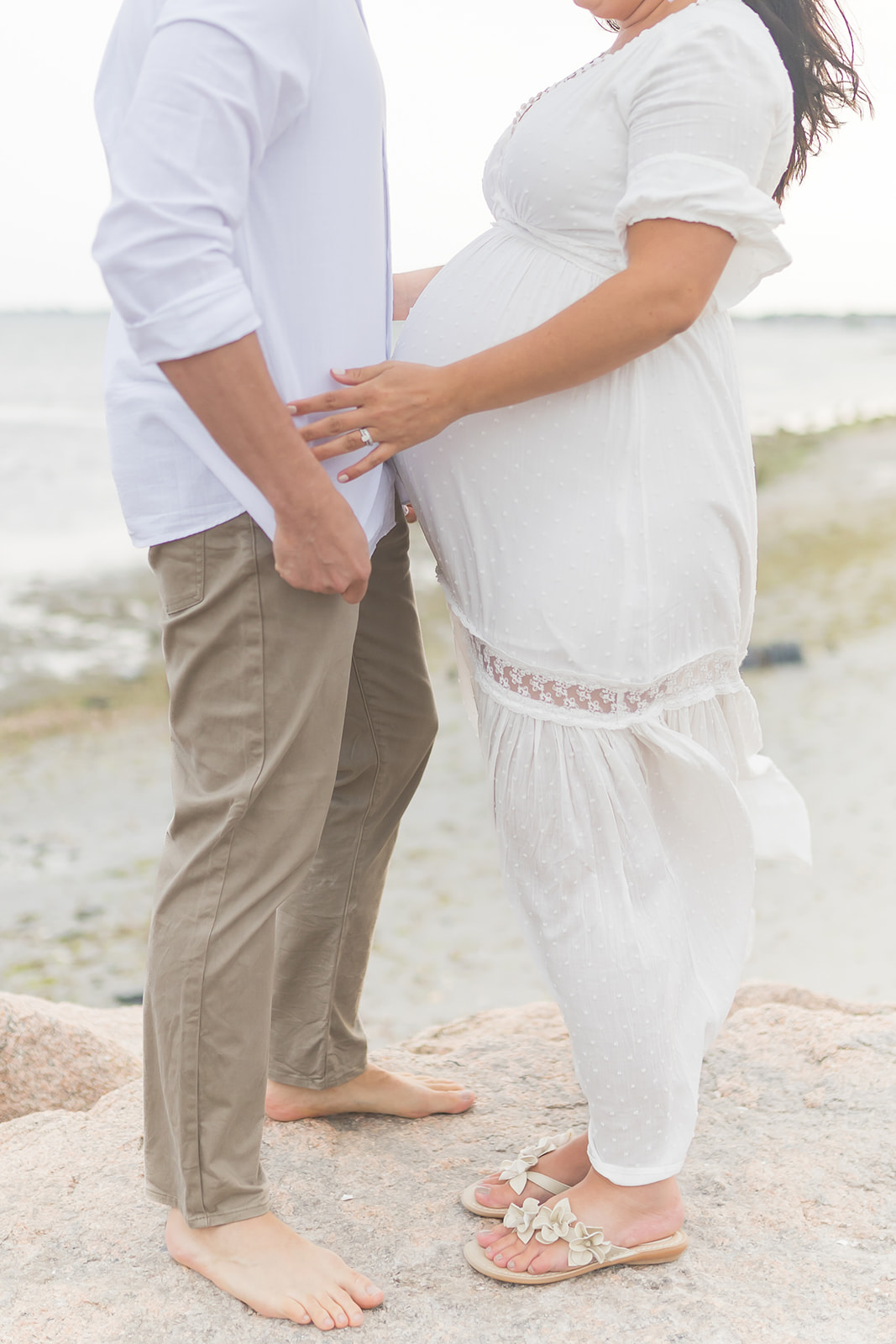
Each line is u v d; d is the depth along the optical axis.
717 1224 1.90
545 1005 3.05
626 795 1.74
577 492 1.70
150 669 14.34
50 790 10.38
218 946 1.67
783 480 28.84
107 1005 6.50
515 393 1.61
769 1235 1.87
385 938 7.30
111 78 1.66
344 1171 2.06
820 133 1.84
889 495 26.22
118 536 23.34
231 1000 1.67
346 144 1.61
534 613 1.72
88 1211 1.93
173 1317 1.67
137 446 1.65
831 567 19.77
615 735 1.73
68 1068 2.59
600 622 1.70
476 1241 1.82
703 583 1.75
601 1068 1.73
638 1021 1.71
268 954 1.70
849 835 8.76
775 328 113.12
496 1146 2.16
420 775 2.13
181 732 1.72
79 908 7.91
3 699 13.07
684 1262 1.80
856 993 6.28
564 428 1.69
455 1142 2.17
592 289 1.68
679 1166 1.77
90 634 15.87
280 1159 2.08
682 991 1.78
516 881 1.81
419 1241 1.86
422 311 1.83
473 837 9.02
